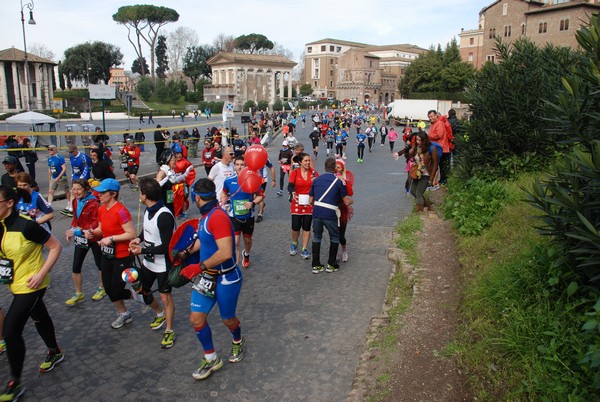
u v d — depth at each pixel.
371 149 32.22
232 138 29.19
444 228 9.23
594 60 4.25
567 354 3.78
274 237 9.80
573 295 4.36
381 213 11.62
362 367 4.69
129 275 5.13
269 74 102.62
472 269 6.36
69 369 4.86
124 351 5.23
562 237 4.51
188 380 4.64
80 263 6.47
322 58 139.50
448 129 12.77
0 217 4.34
